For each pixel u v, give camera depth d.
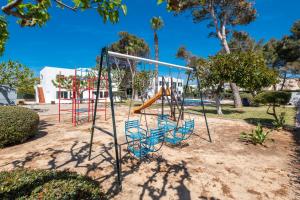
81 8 1.77
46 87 28.03
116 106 19.58
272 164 4.21
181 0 1.76
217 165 4.16
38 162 4.27
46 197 2.00
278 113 12.77
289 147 5.34
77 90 12.58
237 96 17.98
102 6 1.77
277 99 7.46
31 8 1.84
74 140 6.12
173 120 9.77
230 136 6.61
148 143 4.83
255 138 5.68
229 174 3.73
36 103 27.73
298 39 30.83
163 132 4.86
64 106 21.45
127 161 4.36
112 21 1.86
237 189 3.19
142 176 3.63
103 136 6.66
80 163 4.23
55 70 28.50
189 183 3.38
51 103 27.16
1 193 2.09
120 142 5.93
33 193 2.10
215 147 5.41
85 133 7.13
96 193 2.40
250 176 3.65
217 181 3.45
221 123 9.10
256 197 2.97
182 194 3.03
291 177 3.61
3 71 13.02
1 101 14.64
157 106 18.36
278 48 32.66
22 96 36.56
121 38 31.56
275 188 3.23
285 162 4.32
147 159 4.49
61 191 2.15
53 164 4.16
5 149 5.16
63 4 1.71
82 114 13.03
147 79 15.05
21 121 5.57
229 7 16.84
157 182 3.40
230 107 18.31
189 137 6.47
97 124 9.18
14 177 2.54
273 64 33.38
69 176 2.70
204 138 6.36
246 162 4.32
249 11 17.14
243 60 10.02
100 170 3.88
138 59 4.62
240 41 28.44
